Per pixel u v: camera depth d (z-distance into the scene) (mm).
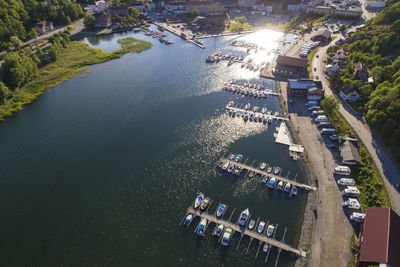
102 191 92750
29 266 72500
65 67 177875
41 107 140250
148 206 86875
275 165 98062
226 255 71875
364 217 72500
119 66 180125
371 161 92125
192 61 182250
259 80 153750
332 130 108500
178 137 114750
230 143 109875
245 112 126438
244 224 78125
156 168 100375
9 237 79812
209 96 141750
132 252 74375
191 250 73812
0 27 193000
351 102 123875
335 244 70938
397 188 82375
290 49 189250
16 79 149375
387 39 147000
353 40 179500
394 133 95562
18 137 119625
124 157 106062
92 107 137750
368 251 62188
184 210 84875
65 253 75125
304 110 124938
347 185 86312
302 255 69250
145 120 126062
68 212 86375
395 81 112875
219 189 90688
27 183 97125
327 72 151625
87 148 111438
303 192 86688
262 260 69938
